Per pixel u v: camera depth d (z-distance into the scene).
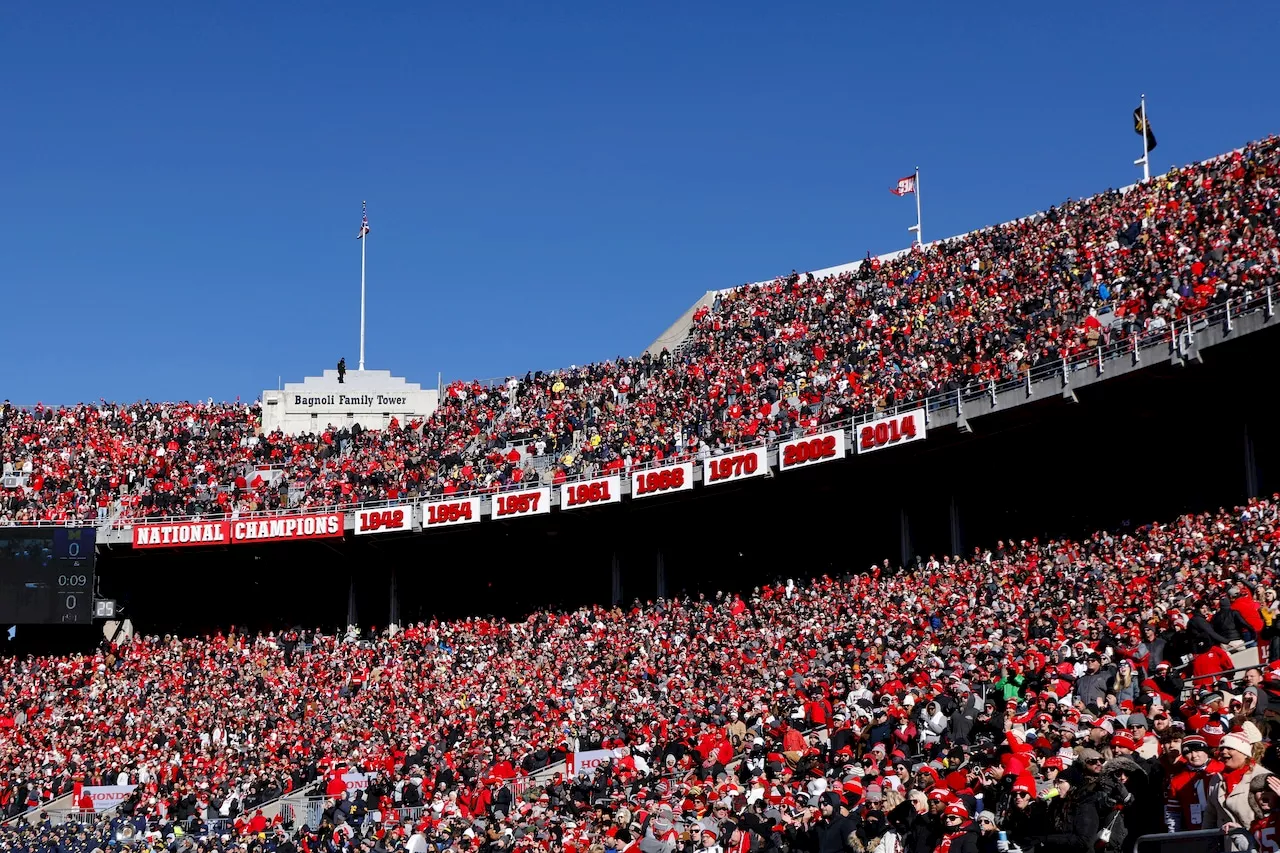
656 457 55.81
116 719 54.94
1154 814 14.95
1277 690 15.62
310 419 74.88
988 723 23.34
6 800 48.12
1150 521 44.25
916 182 73.56
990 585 38.59
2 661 60.88
